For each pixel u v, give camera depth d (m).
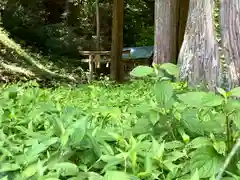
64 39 30.73
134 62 18.70
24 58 23.58
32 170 1.55
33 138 2.05
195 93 1.79
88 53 21.03
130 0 34.62
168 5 11.89
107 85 9.26
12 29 29.31
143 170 1.60
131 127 2.24
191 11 6.28
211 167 1.56
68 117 2.20
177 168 1.62
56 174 1.50
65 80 22.70
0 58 22.06
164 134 2.06
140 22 34.75
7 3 29.23
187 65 6.20
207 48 5.94
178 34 12.67
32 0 30.66
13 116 2.80
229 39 5.78
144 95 5.06
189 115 2.06
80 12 33.59
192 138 2.07
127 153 1.56
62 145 1.63
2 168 1.60
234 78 5.65
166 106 2.07
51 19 32.94
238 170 1.57
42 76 21.70
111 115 2.53
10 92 3.91
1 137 2.12
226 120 1.71
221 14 5.85
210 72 5.87
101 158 1.60
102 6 33.91
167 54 11.95
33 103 3.79
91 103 4.27
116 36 18.50
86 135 1.68
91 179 1.46
